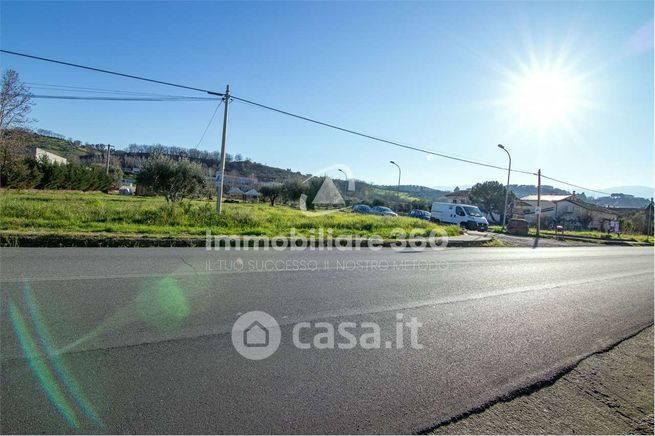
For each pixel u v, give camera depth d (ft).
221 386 9.95
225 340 12.86
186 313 15.23
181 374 10.40
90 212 46.98
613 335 17.12
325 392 10.04
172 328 13.56
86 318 13.97
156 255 28.55
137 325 13.62
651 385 12.78
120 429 7.95
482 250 51.16
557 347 14.93
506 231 107.24
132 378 10.02
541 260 43.73
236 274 23.12
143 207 55.42
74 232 34.50
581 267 39.91
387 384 10.73
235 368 10.96
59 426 7.94
